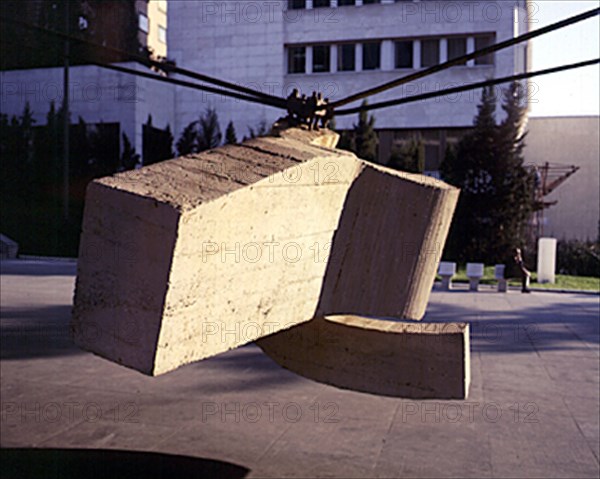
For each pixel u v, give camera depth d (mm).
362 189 3820
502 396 8305
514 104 30344
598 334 13461
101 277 2705
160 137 34344
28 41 33625
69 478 5129
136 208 2551
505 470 5754
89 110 33219
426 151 35000
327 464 5793
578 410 7715
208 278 2697
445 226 4348
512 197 30250
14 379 8516
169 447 6082
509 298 20547
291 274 3348
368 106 4766
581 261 32594
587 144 37594
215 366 9570
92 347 2746
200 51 34406
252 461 5805
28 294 17078
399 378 5020
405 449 6238
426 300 4457
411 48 34406
